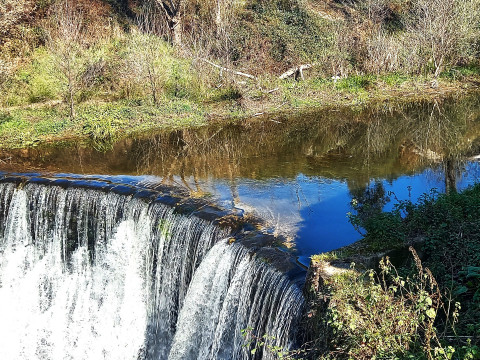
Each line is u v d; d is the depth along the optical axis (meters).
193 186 9.91
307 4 23.55
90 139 13.64
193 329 7.64
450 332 5.12
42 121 14.72
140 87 16.80
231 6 22.09
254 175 10.58
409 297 5.18
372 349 4.73
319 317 5.33
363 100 17.16
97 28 20.77
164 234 8.55
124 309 9.12
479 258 5.92
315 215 8.53
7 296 10.14
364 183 9.97
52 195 9.77
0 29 17.66
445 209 6.93
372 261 6.04
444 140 12.74
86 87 16.88
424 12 20.80
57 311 9.82
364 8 23.27
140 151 12.55
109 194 9.34
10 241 10.23
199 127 14.62
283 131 14.02
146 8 22.98
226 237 7.76
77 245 9.73
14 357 9.67
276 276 6.46
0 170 11.11
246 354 6.62
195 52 17.83
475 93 17.53
